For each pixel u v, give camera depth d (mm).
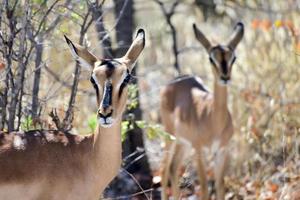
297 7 18516
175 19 22641
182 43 21906
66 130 11492
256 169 15414
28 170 9891
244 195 14633
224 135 14742
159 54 21750
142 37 10344
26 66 11586
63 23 12273
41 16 11969
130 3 15531
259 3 19844
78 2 11797
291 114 15891
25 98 12289
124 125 12633
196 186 15164
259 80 17219
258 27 18156
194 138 15070
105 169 10117
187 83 15977
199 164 14531
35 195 9969
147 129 13250
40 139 10086
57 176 10000
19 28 11516
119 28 15359
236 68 18344
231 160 15711
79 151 10156
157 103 18719
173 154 15102
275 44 17547
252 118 16094
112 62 9945
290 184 13969
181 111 15492
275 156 15492
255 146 15805
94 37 14570
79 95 13266
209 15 21844
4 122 11477
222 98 14586
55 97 12977
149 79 20406
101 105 9547
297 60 16922
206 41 15070
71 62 15680
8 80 11352
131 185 15117
